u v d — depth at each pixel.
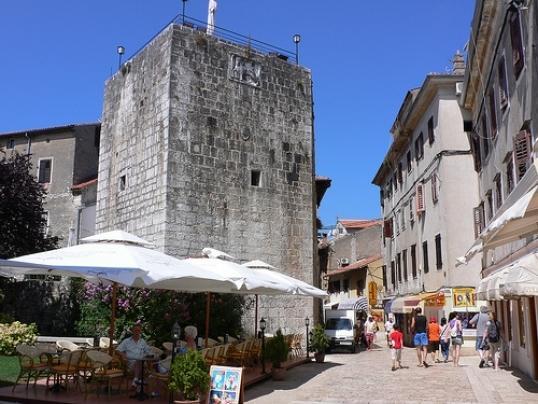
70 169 32.62
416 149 32.03
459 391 14.17
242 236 22.69
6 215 25.69
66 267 10.95
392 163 39.72
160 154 21.58
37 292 25.64
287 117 24.89
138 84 23.73
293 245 24.12
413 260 33.06
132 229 22.59
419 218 31.38
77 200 31.55
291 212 24.31
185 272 11.98
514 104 15.95
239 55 23.73
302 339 23.86
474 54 20.05
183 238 21.12
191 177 21.64
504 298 15.17
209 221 21.88
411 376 17.53
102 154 25.69
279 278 17.91
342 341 28.20
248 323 22.66
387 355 26.72
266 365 18.48
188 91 22.06
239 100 23.45
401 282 36.81
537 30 12.87
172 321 18.61
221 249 22.05
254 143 23.64
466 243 25.81
